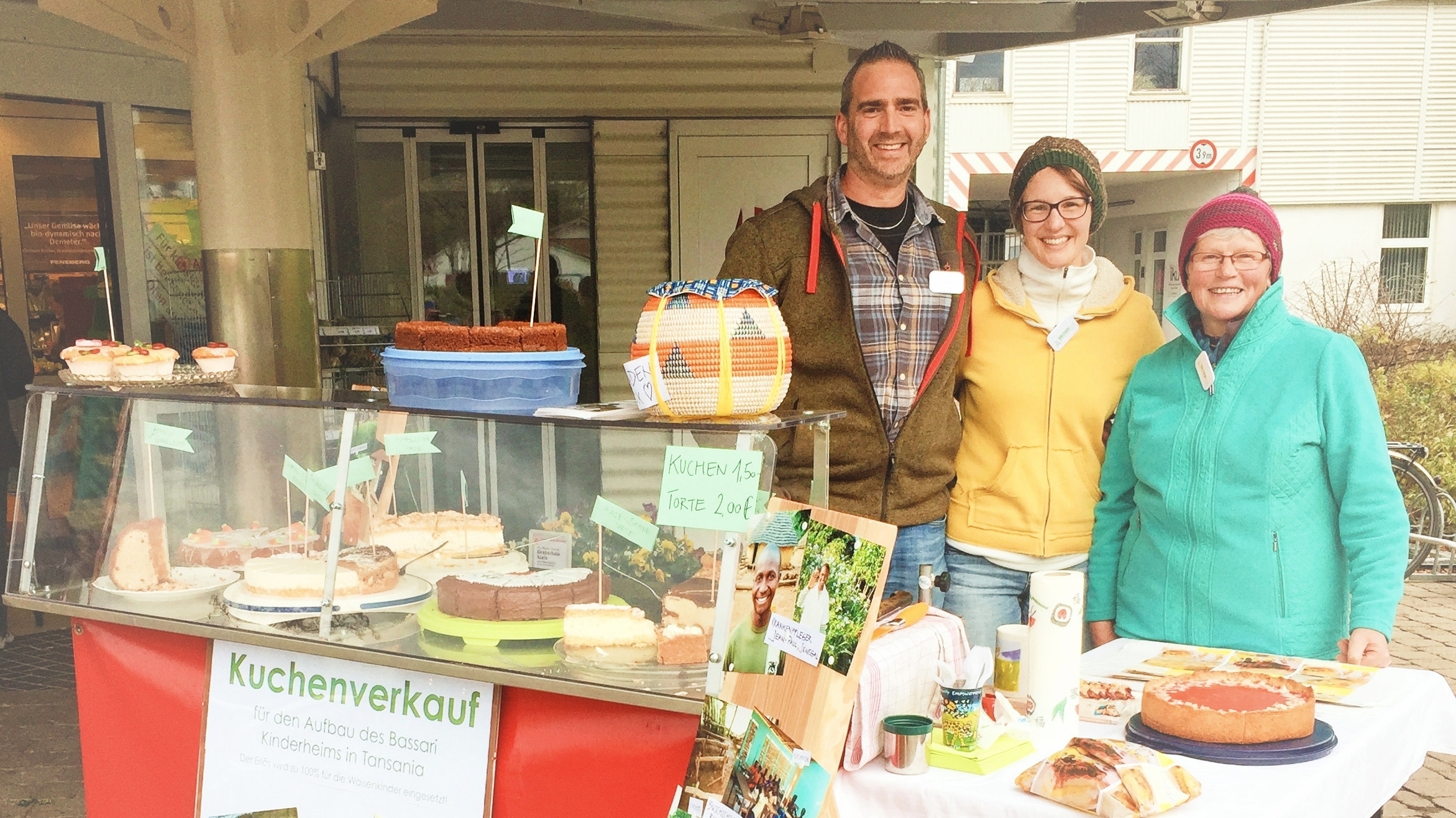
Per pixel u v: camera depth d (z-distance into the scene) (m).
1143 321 3.14
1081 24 5.50
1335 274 13.80
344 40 4.34
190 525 2.92
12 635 5.89
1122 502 2.99
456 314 7.53
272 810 2.67
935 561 3.19
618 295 7.47
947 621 2.34
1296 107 14.42
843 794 2.01
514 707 2.40
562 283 7.59
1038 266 3.11
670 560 2.26
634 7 4.99
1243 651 2.64
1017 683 2.26
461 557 2.58
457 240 7.47
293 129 4.37
